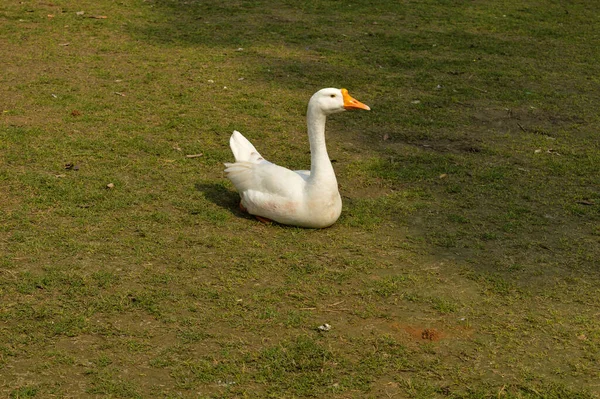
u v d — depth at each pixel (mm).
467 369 4035
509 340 4309
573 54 11203
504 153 7344
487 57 10859
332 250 5277
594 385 3939
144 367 3930
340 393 3807
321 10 13266
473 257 5262
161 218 5582
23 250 5027
